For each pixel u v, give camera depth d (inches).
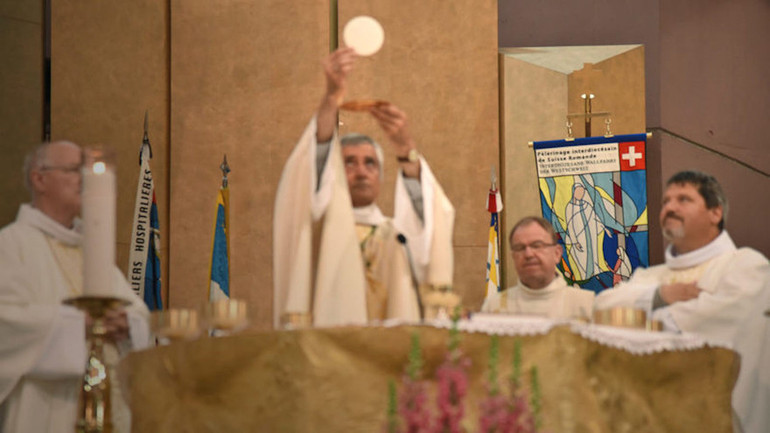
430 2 455.5
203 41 449.7
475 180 446.0
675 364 175.8
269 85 447.5
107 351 238.4
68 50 419.8
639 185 420.5
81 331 227.9
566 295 291.9
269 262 437.1
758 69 462.6
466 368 156.6
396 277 217.8
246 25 450.9
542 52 458.6
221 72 448.8
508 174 447.5
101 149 155.6
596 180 424.2
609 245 419.2
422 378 156.0
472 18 454.3
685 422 175.6
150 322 173.2
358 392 156.0
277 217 213.2
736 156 454.3
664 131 453.4
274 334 160.1
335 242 205.9
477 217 443.5
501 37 466.3
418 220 217.2
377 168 232.1
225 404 161.3
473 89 450.9
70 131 416.5
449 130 449.1
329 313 201.6
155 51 446.6
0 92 400.8
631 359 171.3
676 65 459.2
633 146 423.5
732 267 259.9
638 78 453.4
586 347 164.9
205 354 163.3
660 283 269.4
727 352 180.4
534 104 454.6
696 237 268.1
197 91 447.5
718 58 462.0
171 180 442.6
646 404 172.9
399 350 156.6
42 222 254.2
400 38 453.4
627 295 264.1
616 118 453.1
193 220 440.5
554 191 426.9
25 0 411.5
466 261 440.5
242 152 444.8
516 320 163.3
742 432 210.5
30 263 247.6
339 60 207.5
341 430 154.9
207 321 174.7
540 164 429.4
